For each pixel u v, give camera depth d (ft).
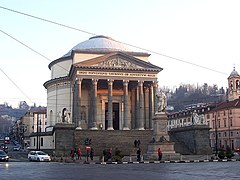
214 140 387.96
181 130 230.48
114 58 261.44
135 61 263.49
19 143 481.46
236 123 360.28
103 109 283.59
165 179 65.92
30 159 179.83
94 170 95.20
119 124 282.56
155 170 93.04
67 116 229.45
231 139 364.38
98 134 229.04
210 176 71.15
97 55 281.95
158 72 266.77
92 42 308.60
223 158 161.48
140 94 261.65
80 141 223.51
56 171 92.38
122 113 282.77
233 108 363.15
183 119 435.12
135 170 93.81
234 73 400.67
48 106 312.50
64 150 205.67
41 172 89.15
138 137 233.96
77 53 279.90
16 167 114.11
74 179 67.82
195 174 77.25
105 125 282.36
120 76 260.01
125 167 109.70
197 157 177.06
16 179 68.95
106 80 261.44
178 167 105.29
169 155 155.53
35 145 290.15
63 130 208.33
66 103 292.40
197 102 520.01
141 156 177.17
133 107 280.51
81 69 255.09
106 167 110.83
